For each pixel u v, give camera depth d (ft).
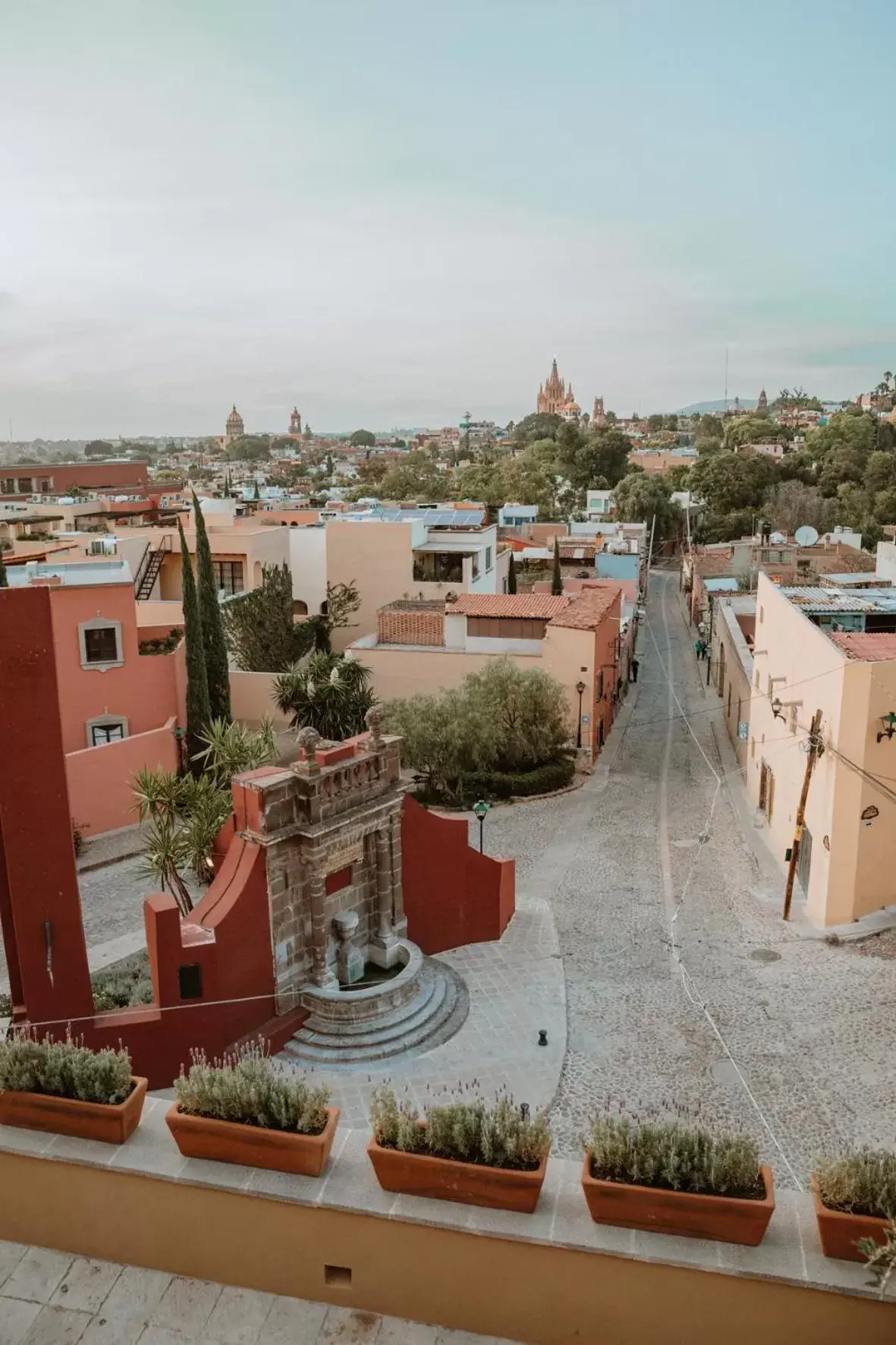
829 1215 21.99
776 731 96.94
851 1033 57.36
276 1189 25.18
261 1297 25.85
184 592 112.06
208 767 81.51
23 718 42.52
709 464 382.42
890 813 71.92
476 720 112.47
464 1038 57.36
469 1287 24.30
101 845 102.32
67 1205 27.14
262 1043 54.08
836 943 70.54
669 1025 59.11
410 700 118.83
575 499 443.32
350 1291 25.38
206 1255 26.32
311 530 180.04
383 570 172.14
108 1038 47.91
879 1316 21.57
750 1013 60.49
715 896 81.71
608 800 113.91
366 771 60.34
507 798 115.55
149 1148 26.91
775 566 208.13
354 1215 24.63
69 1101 27.17
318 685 121.60
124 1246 26.96
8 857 43.57
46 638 42.55
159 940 49.96
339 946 60.75
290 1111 26.07
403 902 65.31
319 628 171.42
